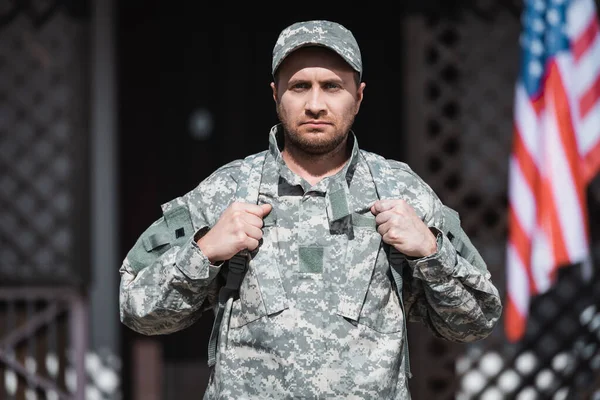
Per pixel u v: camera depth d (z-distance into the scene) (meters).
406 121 7.59
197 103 8.73
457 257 3.13
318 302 3.09
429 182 7.60
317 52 3.11
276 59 3.15
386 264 3.16
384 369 3.09
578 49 6.54
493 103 7.76
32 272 7.63
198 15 8.75
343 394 3.04
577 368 7.57
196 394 8.52
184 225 3.30
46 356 7.61
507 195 7.75
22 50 7.79
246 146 8.73
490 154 7.77
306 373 3.04
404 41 7.65
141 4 8.69
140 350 8.50
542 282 6.40
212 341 3.21
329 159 3.25
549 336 7.64
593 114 6.51
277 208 3.19
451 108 7.88
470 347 7.62
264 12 8.76
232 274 3.15
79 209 7.73
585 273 7.49
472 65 7.74
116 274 7.80
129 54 8.66
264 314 3.09
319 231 3.16
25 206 7.85
